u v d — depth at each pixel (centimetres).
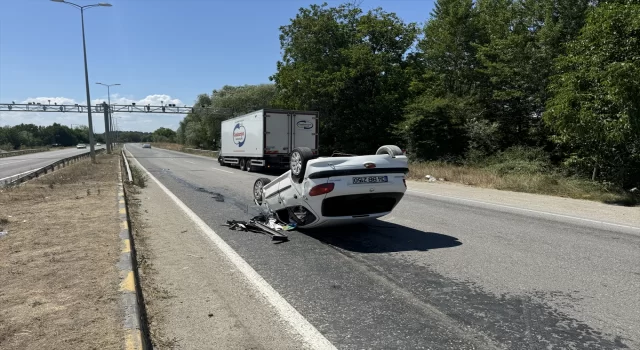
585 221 859
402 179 674
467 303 418
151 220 847
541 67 1916
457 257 582
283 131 2262
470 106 2419
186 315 384
